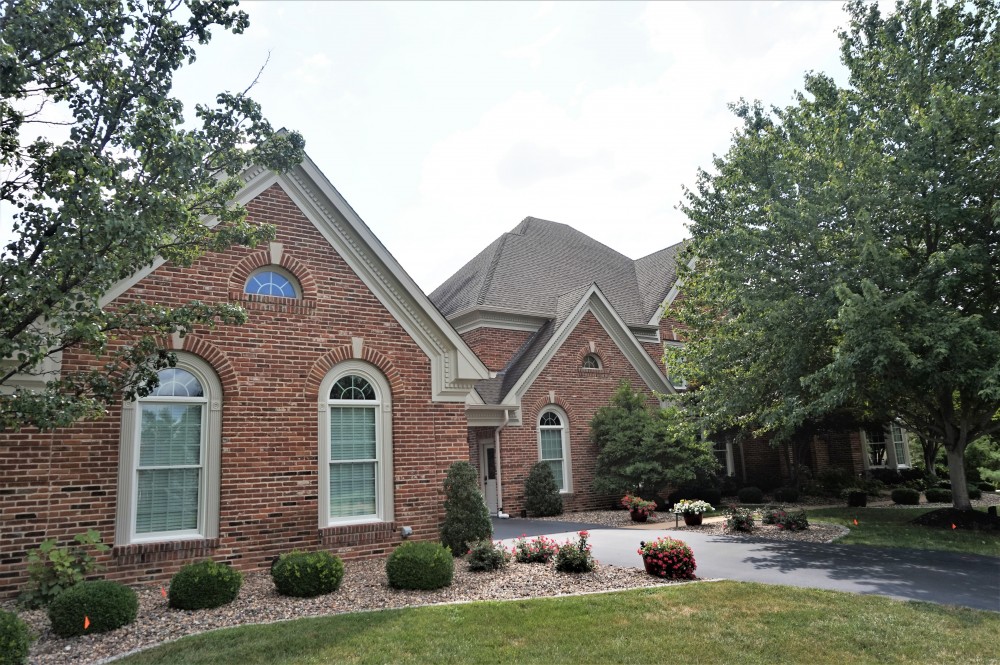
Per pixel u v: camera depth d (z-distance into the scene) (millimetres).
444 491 13422
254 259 12258
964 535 15008
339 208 13180
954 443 17203
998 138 13289
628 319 27422
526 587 10016
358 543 12406
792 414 14594
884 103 16094
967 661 6777
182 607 8805
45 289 6645
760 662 6797
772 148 16828
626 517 20109
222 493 11211
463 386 14273
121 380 8289
